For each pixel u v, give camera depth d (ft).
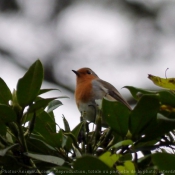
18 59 61.31
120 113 17.54
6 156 17.52
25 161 17.63
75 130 18.24
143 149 18.26
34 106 17.69
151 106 17.26
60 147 17.99
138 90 18.61
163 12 60.70
